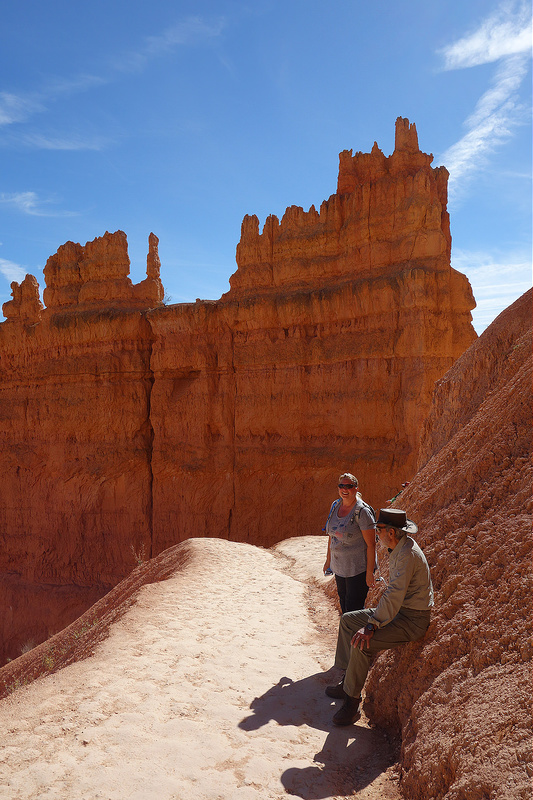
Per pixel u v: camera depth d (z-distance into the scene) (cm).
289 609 755
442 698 367
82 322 2502
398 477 1753
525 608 350
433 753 335
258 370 2108
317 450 1978
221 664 556
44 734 408
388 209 1873
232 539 2108
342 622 494
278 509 2017
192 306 2244
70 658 912
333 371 1953
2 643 2575
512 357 744
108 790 346
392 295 1800
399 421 1791
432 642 419
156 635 624
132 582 1191
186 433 2264
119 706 455
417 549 445
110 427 2447
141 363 2417
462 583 434
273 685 517
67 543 2511
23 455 2662
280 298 2055
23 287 2795
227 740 416
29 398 2691
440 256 1766
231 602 776
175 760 382
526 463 463
